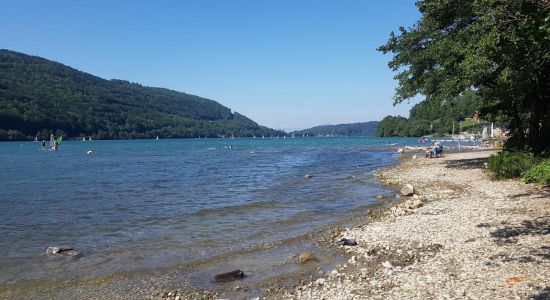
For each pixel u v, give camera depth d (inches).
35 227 637.3
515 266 347.6
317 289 354.0
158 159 2453.2
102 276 414.3
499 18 518.6
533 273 325.7
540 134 1021.2
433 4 964.0
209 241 542.9
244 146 4707.2
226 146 4734.3
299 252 482.6
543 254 370.3
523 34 309.9
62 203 868.6
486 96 1019.9
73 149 3922.2
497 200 668.1
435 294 306.0
